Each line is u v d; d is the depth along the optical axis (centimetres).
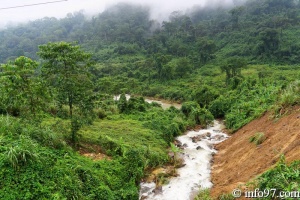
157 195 984
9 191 612
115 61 8581
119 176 1007
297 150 762
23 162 685
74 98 1021
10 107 1149
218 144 1568
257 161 919
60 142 953
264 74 4953
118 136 1469
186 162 1302
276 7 10606
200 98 2891
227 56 7844
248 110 1803
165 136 1698
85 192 773
